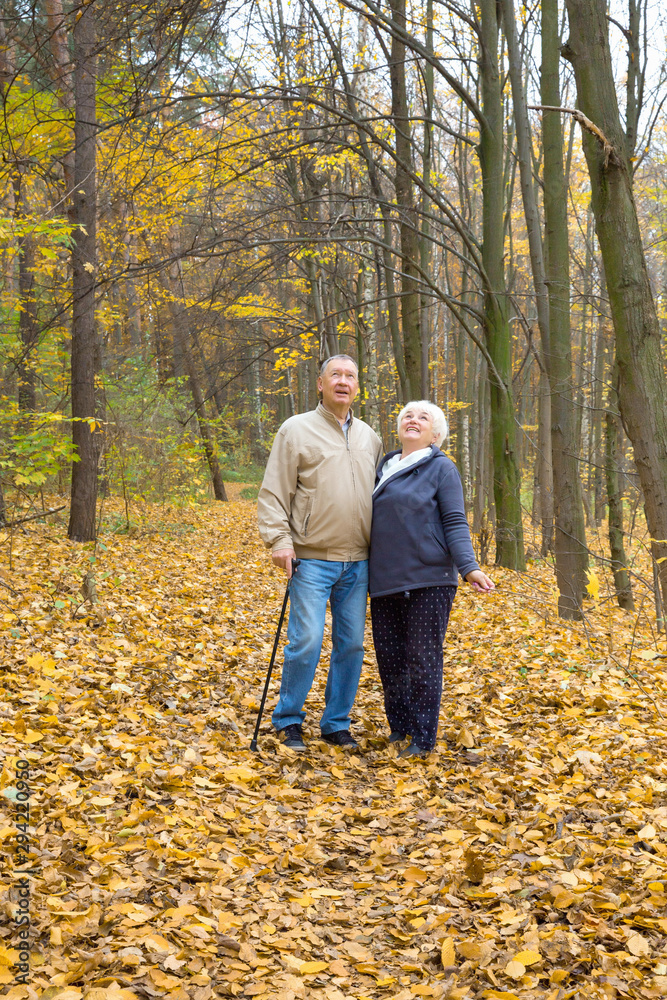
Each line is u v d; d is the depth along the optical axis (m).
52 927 2.01
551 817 2.85
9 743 3.04
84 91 7.78
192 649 5.22
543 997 1.87
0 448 7.80
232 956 2.07
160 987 1.87
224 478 26.56
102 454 10.15
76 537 9.31
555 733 3.81
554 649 5.57
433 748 3.66
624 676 4.91
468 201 15.12
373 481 3.84
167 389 12.86
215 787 3.10
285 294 14.20
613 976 1.91
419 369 11.38
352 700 3.86
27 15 6.16
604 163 4.80
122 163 9.41
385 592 3.68
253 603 7.55
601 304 12.38
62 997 1.75
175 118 8.85
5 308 9.08
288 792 3.16
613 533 8.95
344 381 3.75
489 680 4.91
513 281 13.90
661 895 2.22
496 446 10.49
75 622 5.29
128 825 2.65
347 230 9.03
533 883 2.38
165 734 3.60
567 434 7.99
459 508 3.71
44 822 2.57
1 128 7.40
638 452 4.99
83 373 9.30
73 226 7.37
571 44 4.80
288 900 2.40
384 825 2.94
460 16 9.49
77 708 3.65
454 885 2.43
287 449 3.76
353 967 2.09
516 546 10.51
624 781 3.17
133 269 7.70
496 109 9.74
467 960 2.04
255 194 12.36
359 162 13.02
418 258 11.16
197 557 9.75
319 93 10.03
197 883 2.39
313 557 3.75
